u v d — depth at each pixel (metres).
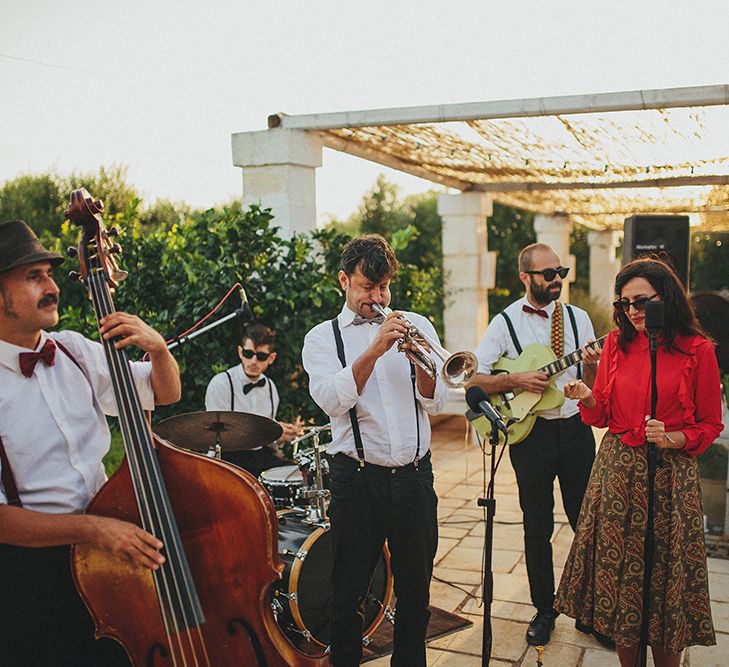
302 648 3.33
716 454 5.50
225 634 2.27
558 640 3.62
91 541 2.07
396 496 2.72
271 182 6.00
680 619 2.78
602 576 2.92
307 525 3.49
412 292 8.42
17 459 2.16
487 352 3.93
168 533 2.13
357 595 2.75
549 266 3.83
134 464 2.15
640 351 2.95
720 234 18.70
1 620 2.17
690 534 2.80
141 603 2.21
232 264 5.46
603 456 3.00
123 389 2.18
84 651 2.31
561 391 3.73
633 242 6.33
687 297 2.90
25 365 2.18
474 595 4.18
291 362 5.77
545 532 3.64
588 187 9.63
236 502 2.24
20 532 2.04
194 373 5.46
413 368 2.82
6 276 2.10
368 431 2.73
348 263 2.78
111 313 2.20
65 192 14.32
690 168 8.49
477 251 10.06
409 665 2.79
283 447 4.88
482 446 3.80
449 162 8.26
